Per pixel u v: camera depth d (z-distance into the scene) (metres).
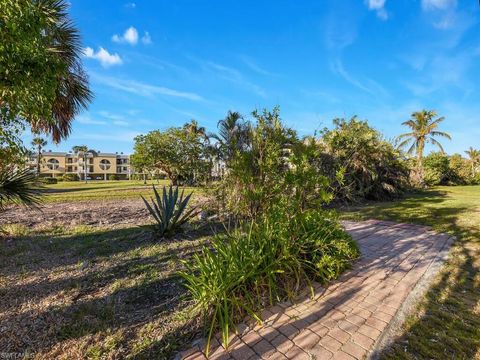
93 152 62.41
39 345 2.06
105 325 2.34
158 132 27.48
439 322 2.39
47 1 5.11
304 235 3.35
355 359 1.94
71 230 5.88
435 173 24.59
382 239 5.22
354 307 2.66
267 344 2.11
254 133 4.17
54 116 6.31
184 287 3.06
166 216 5.23
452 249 4.49
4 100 3.07
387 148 11.98
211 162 5.50
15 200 4.64
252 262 2.79
